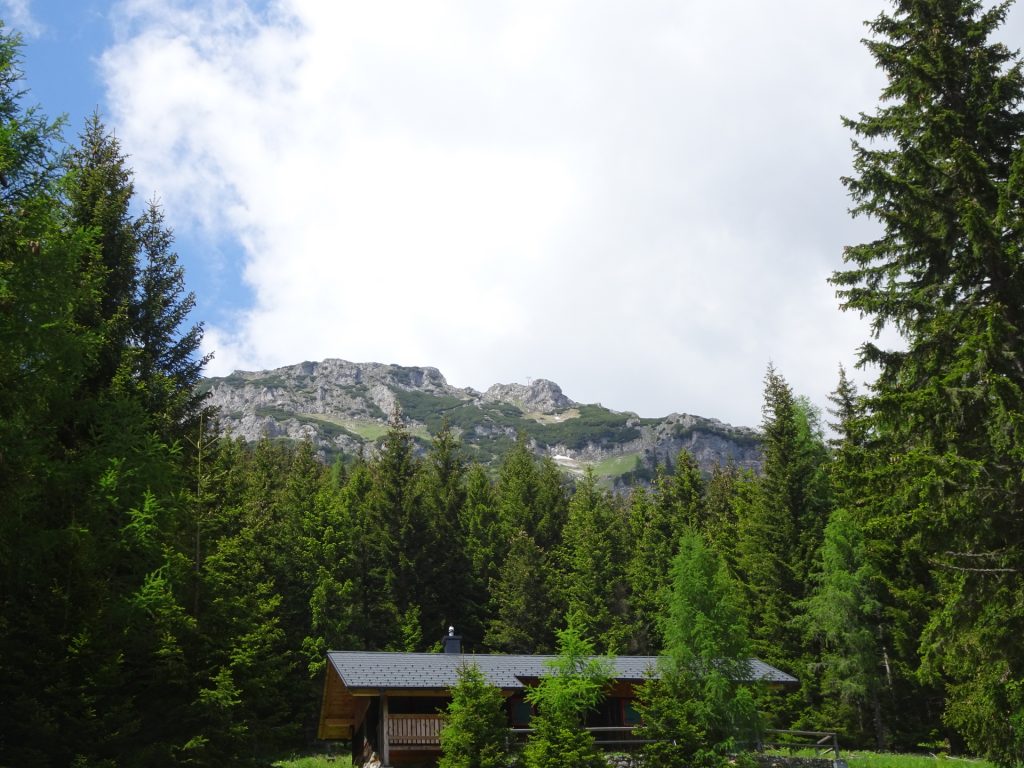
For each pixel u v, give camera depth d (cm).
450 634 3375
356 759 3425
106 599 2050
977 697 1919
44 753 1873
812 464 4834
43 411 1834
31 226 1683
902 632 3891
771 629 4506
